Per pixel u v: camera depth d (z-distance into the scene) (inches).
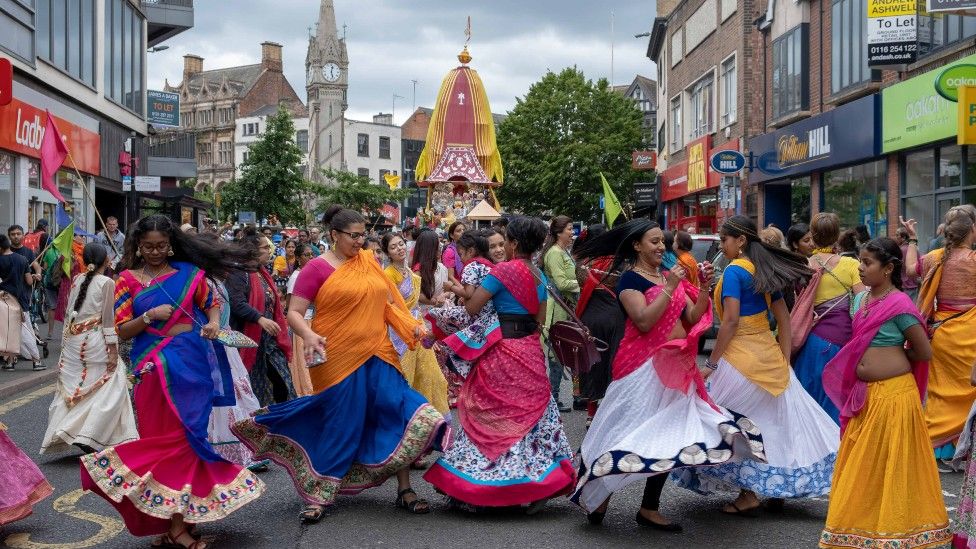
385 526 240.2
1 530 239.0
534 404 247.8
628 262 240.7
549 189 2095.2
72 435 308.5
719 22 1314.0
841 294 304.8
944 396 306.3
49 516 252.5
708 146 1357.0
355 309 247.0
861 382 207.9
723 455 217.9
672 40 1669.5
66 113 979.9
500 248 310.3
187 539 219.3
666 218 1753.2
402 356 316.5
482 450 245.1
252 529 238.7
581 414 404.5
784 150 1021.8
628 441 223.6
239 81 4453.7
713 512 254.2
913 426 204.5
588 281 270.7
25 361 574.2
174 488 212.8
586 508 234.7
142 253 223.3
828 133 892.0
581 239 298.8
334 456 244.8
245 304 307.9
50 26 913.5
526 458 244.4
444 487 244.4
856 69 853.2
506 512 252.2
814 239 311.3
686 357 228.2
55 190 422.6
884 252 209.3
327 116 4323.3
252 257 237.5
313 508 243.4
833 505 206.8
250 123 4224.9
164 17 1389.0
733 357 245.8
